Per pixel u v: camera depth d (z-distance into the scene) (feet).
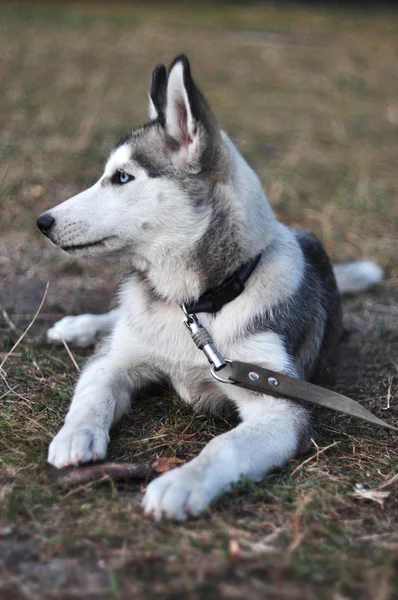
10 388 11.05
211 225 9.82
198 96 9.41
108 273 16.07
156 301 10.43
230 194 9.86
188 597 6.52
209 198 9.82
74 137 23.76
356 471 9.20
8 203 18.67
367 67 38.52
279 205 19.71
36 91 29.71
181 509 7.71
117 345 10.85
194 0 62.44
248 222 9.91
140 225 9.98
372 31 50.26
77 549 7.24
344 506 8.35
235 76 35.14
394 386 11.86
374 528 7.97
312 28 50.65
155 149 9.96
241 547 7.33
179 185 9.79
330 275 12.84
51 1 56.24
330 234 18.19
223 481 8.21
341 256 17.31
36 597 6.55
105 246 10.18
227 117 27.94
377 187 21.38
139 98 29.78
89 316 13.25
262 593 6.66
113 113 27.20
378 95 32.96
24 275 15.71
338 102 31.45
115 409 9.98
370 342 13.78
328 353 12.35
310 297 11.19
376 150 25.08
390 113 29.86
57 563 7.04
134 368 10.83
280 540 7.51
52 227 10.16
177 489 7.78
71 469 8.54
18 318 13.88
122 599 6.51
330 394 9.71
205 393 10.61
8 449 9.24
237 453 8.53
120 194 10.05
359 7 62.18
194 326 9.75
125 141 10.36
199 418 10.42
